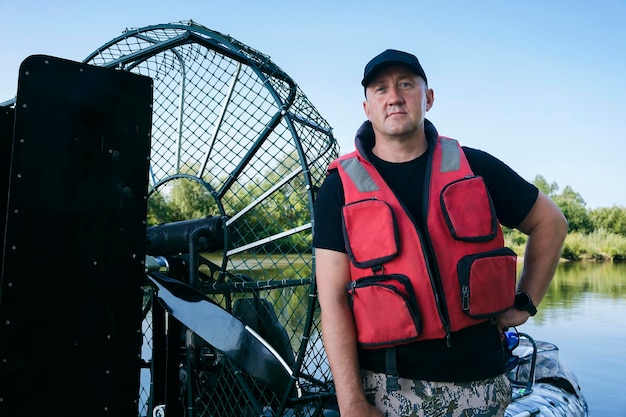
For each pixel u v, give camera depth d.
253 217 2.71
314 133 2.73
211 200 3.07
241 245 2.74
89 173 2.01
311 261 2.31
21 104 1.88
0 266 2.09
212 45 2.64
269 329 2.64
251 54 2.70
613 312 11.16
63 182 1.95
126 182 2.09
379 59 1.78
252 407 2.54
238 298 2.80
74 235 1.96
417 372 1.65
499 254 1.69
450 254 1.69
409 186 1.79
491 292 1.67
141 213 2.12
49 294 1.90
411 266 1.65
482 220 1.71
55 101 1.95
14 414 1.82
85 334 1.97
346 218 1.71
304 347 2.27
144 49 2.86
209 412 2.56
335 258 1.76
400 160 1.83
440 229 1.70
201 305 2.38
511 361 3.22
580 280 21.64
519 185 1.85
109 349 2.02
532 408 3.16
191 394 2.57
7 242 1.83
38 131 1.91
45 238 1.90
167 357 2.47
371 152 1.88
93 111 2.03
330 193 1.82
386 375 1.67
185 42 2.72
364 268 1.68
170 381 2.47
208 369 2.62
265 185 2.62
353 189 1.75
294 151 2.49
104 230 2.03
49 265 1.91
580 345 7.42
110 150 2.06
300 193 2.54
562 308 12.00
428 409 1.64
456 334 1.68
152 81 2.19
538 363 3.76
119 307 2.05
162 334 2.51
